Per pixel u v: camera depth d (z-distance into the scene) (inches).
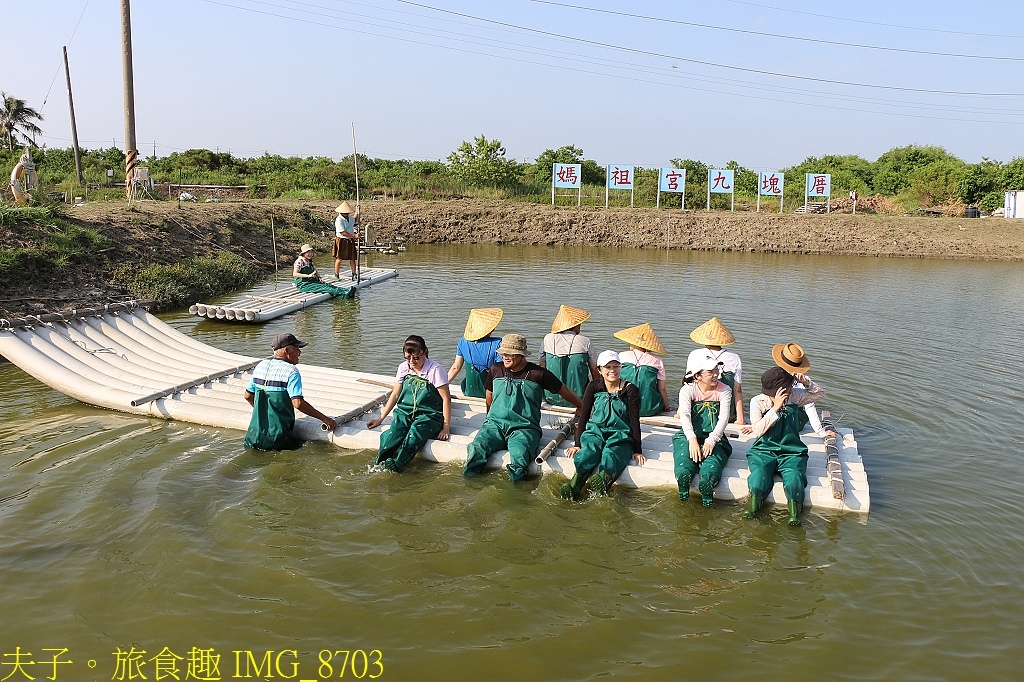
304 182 1668.3
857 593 202.5
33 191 701.3
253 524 234.8
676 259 1093.1
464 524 238.4
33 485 260.5
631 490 264.7
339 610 192.1
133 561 213.3
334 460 287.1
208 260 741.3
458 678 167.8
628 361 318.7
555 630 185.3
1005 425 339.9
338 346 487.2
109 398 339.3
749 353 474.6
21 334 370.3
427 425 283.1
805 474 249.4
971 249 1206.3
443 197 1668.3
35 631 182.5
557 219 1386.6
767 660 175.2
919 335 539.5
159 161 1895.9
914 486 271.7
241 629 184.4
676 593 202.4
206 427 321.1
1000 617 192.2
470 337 339.3
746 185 1943.9
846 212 1632.6
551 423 312.5
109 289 593.0
